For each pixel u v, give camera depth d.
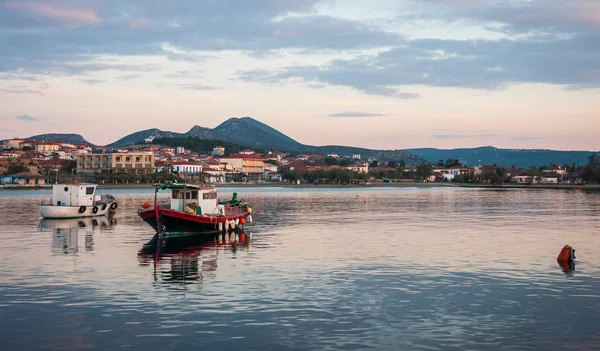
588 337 26.19
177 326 27.48
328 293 33.91
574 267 42.44
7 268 41.66
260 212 101.25
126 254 48.69
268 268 41.78
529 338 26.05
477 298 32.91
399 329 27.23
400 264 43.56
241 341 25.50
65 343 25.20
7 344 25.08
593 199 154.50
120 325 27.62
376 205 124.62
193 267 42.25
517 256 47.59
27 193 182.50
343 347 24.83
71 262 44.41
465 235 62.84
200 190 66.31
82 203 86.94
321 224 76.56
